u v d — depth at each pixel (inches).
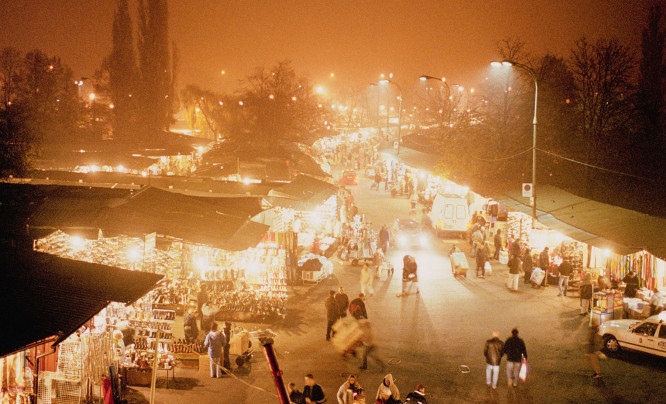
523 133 1352.1
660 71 1515.7
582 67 1362.0
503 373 639.1
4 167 921.5
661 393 581.6
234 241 698.8
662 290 813.2
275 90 1930.4
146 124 2375.7
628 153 1322.6
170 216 721.0
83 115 2062.0
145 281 537.3
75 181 956.0
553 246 1066.7
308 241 1222.3
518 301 914.1
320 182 1205.1
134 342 641.0
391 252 1264.8
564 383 609.0
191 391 589.6
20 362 515.5
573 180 1286.9
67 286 502.3
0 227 637.3
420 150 1956.2
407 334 757.9
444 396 578.2
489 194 1210.6
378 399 515.5
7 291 469.7
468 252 1267.2
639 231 838.5
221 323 776.3
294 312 855.1
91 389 550.3
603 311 773.3
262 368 652.1
